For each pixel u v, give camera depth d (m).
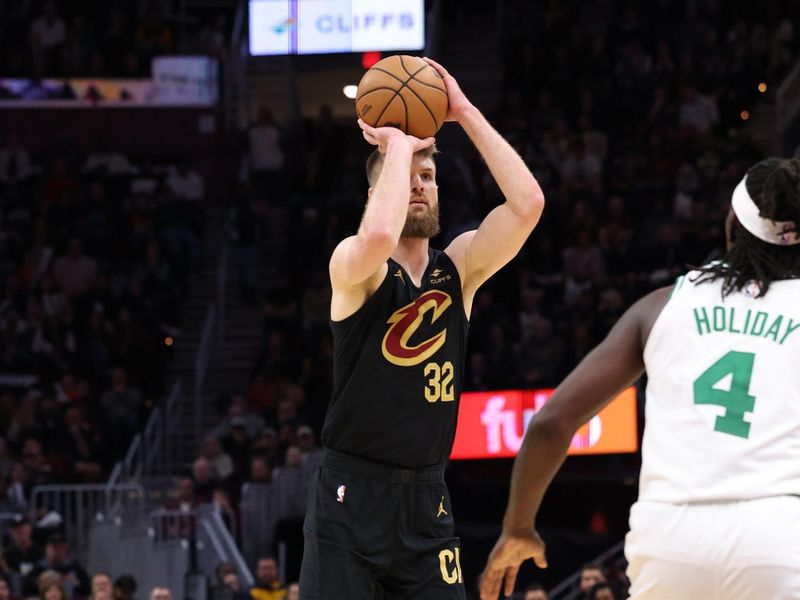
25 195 23.92
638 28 25.73
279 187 25.28
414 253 4.57
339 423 4.46
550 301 20.72
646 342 3.86
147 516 16.91
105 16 27.47
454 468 18.06
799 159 3.87
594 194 22.73
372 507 4.41
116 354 20.70
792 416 3.58
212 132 25.78
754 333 3.70
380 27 25.61
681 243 20.95
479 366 18.72
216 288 23.34
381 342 4.42
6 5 27.09
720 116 24.69
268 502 17.20
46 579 12.68
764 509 3.47
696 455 3.61
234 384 21.78
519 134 24.41
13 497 16.59
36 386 19.84
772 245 3.84
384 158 4.56
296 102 27.12
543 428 3.94
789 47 25.81
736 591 3.46
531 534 4.16
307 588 4.46
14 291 21.66
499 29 27.12
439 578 4.47
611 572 15.59
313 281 22.05
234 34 27.02
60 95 25.62
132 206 23.48
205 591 14.94
